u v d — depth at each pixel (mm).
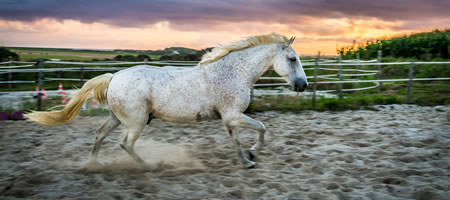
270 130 6637
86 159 4891
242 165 4598
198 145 5617
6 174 4195
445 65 13516
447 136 5938
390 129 6469
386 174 4145
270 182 3922
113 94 4164
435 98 10000
